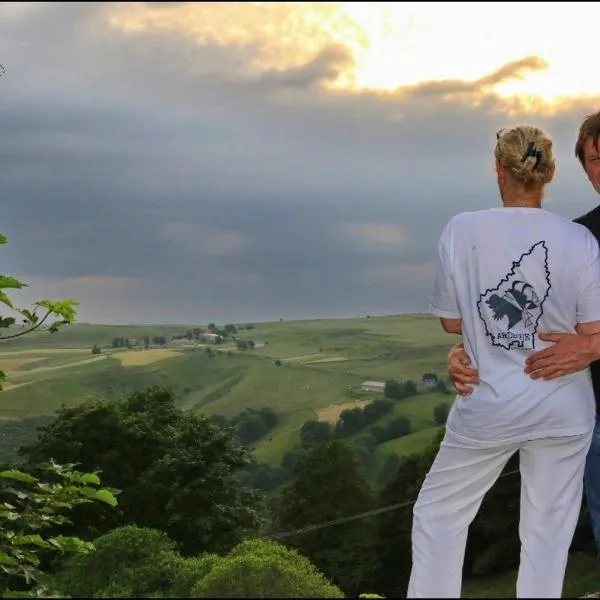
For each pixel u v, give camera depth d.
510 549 14.47
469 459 2.76
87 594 4.06
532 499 2.74
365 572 24.38
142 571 4.12
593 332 2.66
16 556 4.43
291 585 3.06
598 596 3.36
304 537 25.55
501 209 2.73
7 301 4.81
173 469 23.08
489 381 2.68
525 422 2.63
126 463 23.61
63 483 4.57
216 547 22.58
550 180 2.79
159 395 27.33
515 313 2.65
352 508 26.14
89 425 23.88
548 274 2.63
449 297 2.83
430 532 2.83
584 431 2.69
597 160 3.24
